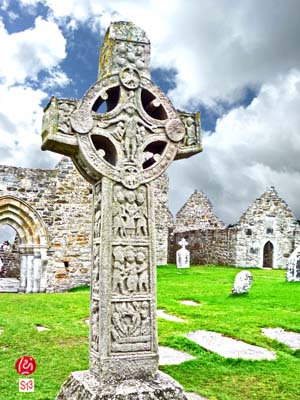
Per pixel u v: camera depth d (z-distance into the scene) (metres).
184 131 4.61
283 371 6.01
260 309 10.38
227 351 6.88
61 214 16.81
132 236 4.31
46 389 5.15
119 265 4.21
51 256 16.56
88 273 17.06
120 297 4.17
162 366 6.07
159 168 4.49
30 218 16.34
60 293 15.19
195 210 29.83
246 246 24.25
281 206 25.47
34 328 8.45
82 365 6.11
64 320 9.31
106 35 4.69
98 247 4.29
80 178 17.19
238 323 8.74
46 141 4.20
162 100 4.59
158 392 3.86
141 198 4.37
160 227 23.61
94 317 4.26
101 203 4.29
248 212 24.61
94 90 4.31
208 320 9.06
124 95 4.44
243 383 5.53
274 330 8.30
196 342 7.37
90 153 4.24
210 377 5.73
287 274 15.23
